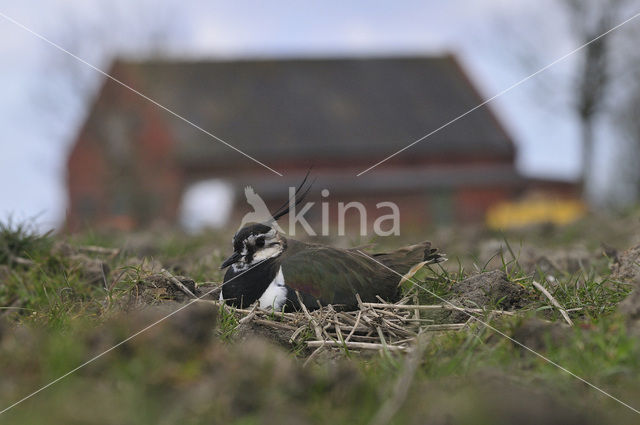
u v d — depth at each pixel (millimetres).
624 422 5141
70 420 5059
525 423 4973
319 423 5121
